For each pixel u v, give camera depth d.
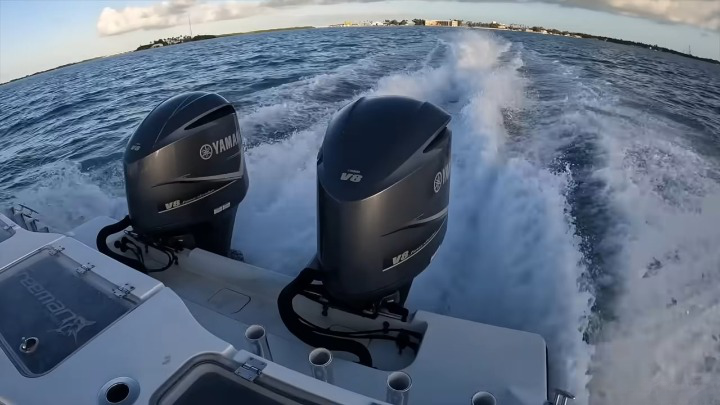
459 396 1.36
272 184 4.02
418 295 2.64
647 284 2.54
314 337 1.59
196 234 2.37
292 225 3.43
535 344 1.52
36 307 1.25
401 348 1.65
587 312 2.37
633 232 3.01
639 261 2.73
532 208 3.38
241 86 8.45
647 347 2.14
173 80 11.03
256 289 2.03
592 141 4.62
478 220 3.32
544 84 7.10
